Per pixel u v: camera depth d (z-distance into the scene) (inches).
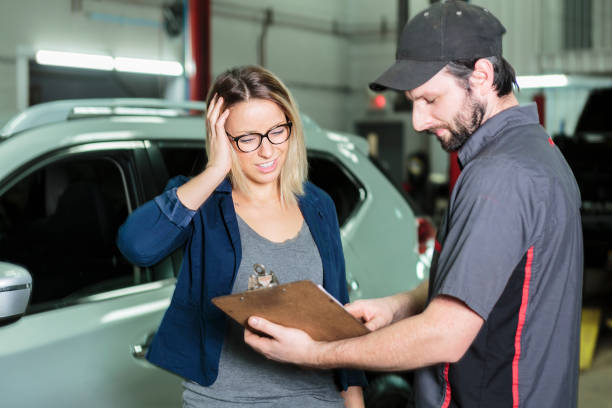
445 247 44.4
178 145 82.6
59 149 72.0
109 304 70.7
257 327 47.4
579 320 47.7
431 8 47.9
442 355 42.9
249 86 53.8
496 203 42.4
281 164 56.7
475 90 46.3
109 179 77.8
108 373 67.7
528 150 44.5
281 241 57.0
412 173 496.1
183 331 55.6
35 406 62.8
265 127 54.3
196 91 318.7
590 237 184.5
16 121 77.6
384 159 569.9
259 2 486.3
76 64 315.0
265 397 55.4
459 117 46.8
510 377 44.6
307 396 56.6
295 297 43.4
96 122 77.3
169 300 74.1
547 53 474.6
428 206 458.6
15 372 62.3
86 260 75.4
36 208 83.4
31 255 77.7
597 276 191.2
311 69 534.3
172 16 355.6
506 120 46.9
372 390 97.3
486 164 43.9
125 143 77.8
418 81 46.0
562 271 44.6
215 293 54.3
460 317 42.4
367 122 570.3
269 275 52.5
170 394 72.2
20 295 55.4
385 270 93.8
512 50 510.0
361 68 568.4
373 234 95.1
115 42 344.8
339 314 43.9
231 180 57.1
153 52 359.6
